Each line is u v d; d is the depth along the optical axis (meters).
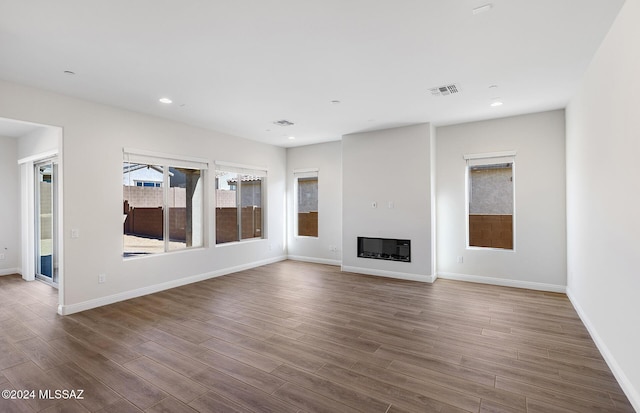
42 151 5.36
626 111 2.33
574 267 4.22
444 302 4.44
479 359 2.83
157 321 3.76
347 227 6.40
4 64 3.14
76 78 3.50
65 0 2.15
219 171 6.12
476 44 2.83
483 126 5.39
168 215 5.35
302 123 5.50
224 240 6.44
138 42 2.75
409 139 5.68
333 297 4.70
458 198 5.64
